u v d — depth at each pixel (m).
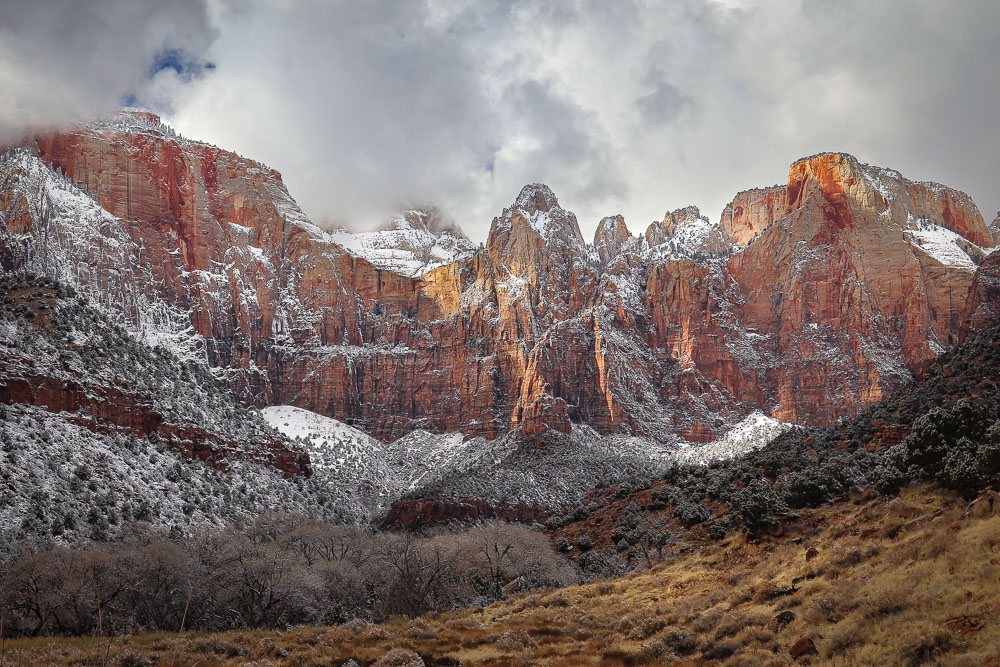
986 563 41.16
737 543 73.06
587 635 54.81
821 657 39.25
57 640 54.16
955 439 68.75
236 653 52.00
